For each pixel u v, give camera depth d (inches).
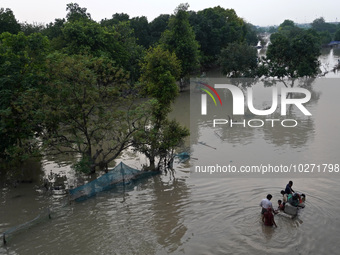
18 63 901.8
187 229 595.8
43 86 828.6
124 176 821.2
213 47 3043.8
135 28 2802.7
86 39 1720.0
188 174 861.2
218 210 659.4
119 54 1907.0
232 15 3860.7
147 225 617.3
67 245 562.3
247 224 597.9
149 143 886.4
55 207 707.4
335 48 5590.6
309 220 599.2
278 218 612.1
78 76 805.9
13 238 587.8
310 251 509.7
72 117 820.6
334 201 668.1
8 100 803.4
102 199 740.0
